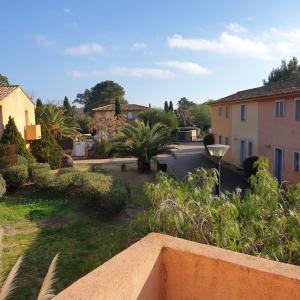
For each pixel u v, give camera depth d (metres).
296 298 1.84
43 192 14.63
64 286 6.46
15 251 8.41
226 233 3.84
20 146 17.19
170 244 2.26
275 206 4.57
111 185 12.75
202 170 5.30
